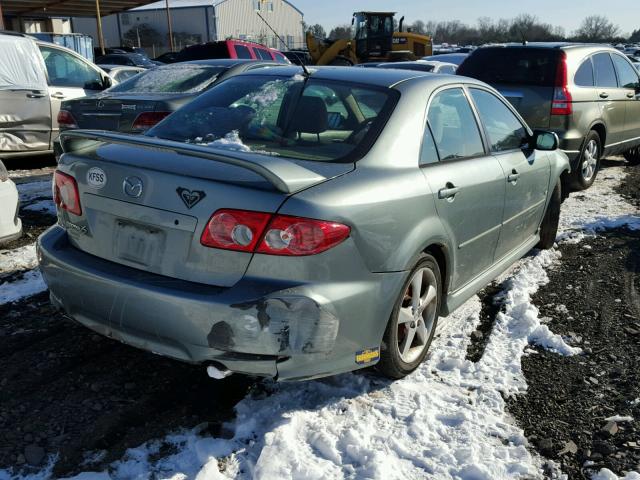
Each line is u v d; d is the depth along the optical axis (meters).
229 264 2.60
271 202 2.56
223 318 2.54
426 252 3.36
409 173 3.14
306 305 2.58
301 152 3.11
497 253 4.33
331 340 2.69
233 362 2.61
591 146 8.12
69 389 3.14
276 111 3.42
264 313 2.54
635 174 9.52
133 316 2.73
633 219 6.77
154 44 64.25
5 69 8.17
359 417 2.98
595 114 7.96
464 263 3.76
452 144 3.67
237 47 13.57
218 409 3.02
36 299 4.18
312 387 3.21
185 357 2.69
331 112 3.33
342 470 2.63
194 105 3.71
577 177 7.98
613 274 5.18
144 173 2.76
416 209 3.08
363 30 24.39
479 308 4.37
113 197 2.86
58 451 2.69
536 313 4.29
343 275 2.70
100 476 2.53
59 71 8.87
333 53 24.75
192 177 2.67
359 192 2.80
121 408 3.00
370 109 3.30
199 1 63.75
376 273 2.86
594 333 4.09
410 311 3.25
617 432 3.02
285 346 2.59
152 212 2.73
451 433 2.93
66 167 3.09
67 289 2.96
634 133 9.31
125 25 65.00
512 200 4.28
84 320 2.96
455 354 3.65
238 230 2.56
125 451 2.70
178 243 2.69
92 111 6.78
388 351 3.10
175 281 2.69
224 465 2.63
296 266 2.57
